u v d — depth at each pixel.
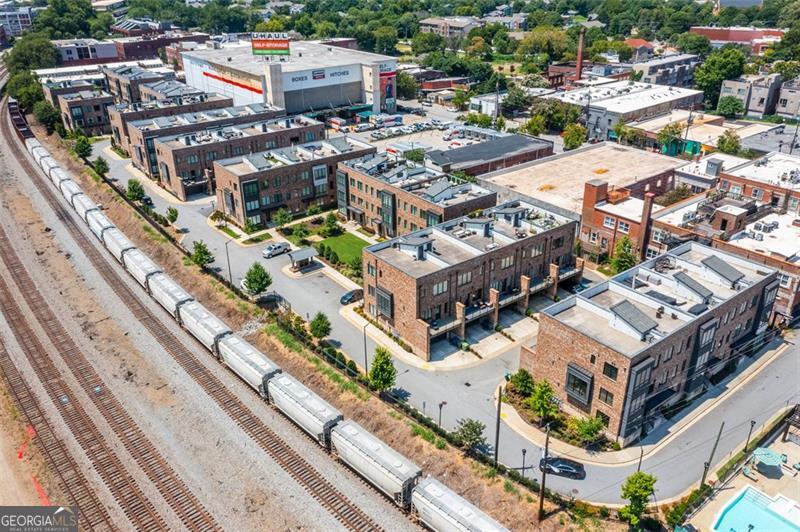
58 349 81.88
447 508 51.88
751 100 197.25
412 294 78.38
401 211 109.75
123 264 103.12
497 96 196.25
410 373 77.06
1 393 73.31
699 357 70.06
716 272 76.94
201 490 59.06
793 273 83.56
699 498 57.50
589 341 64.81
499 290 88.69
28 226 121.25
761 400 72.19
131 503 57.66
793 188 106.38
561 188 127.25
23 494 58.72
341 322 87.94
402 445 64.44
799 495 59.31
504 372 77.25
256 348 81.69
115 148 169.88
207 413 69.31
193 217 125.12
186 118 156.12
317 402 64.81
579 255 108.88
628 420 63.91
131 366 78.00
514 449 64.44
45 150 162.50
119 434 66.44
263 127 146.38
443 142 176.75
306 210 126.88
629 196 113.94
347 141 137.25
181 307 84.12
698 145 158.50
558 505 56.62
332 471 61.09
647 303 72.69
